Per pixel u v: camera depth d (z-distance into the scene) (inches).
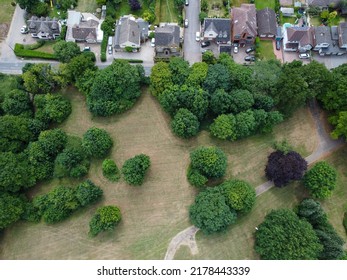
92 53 4606.3
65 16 4970.5
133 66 4377.5
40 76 4389.8
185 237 3929.6
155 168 4192.9
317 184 3875.5
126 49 4714.6
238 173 4188.0
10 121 4057.6
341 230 4010.8
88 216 4023.1
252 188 3956.7
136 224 3983.8
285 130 4379.9
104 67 4709.6
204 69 4254.4
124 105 4365.2
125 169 3919.8
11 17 5022.1
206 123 4384.8
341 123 4050.2
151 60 4758.9
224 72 4237.2
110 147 4259.4
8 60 4758.9
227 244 3902.6
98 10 5004.9
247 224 3981.3
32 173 3998.5
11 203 3806.6
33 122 4222.4
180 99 4148.6
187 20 4955.7
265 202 4082.2
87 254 3892.7
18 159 3988.7
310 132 4389.8
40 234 3956.7
